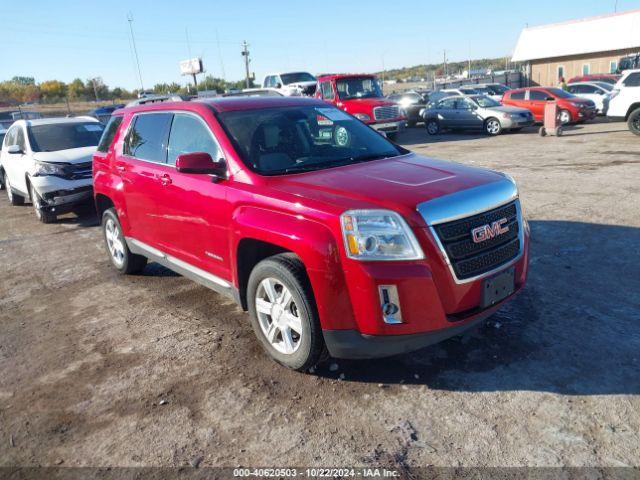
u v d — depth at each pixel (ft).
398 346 10.71
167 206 15.79
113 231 20.61
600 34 133.69
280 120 14.99
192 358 13.61
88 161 30.81
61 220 32.55
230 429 10.63
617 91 50.57
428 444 9.78
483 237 11.19
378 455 9.60
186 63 114.52
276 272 11.85
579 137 52.80
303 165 13.74
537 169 35.94
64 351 14.57
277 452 9.87
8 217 34.76
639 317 13.99
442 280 10.61
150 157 17.02
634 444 9.41
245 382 12.31
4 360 14.37
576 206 25.39
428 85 155.74
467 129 65.31
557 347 12.78
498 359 12.47
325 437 10.18
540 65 147.23
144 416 11.27
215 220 13.73
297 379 12.26
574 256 18.76
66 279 20.92
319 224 10.98
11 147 32.71
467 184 11.68
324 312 11.02
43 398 12.28
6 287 20.59
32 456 10.26
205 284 15.25
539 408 10.57
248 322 15.60
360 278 10.48
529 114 61.41
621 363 11.93
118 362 13.69
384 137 16.35
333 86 57.98
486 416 10.45
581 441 9.57
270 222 11.87
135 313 16.85
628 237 20.29
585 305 14.87
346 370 12.48
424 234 10.43
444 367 12.32
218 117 14.56
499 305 11.73
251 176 12.96
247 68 143.84
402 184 11.67
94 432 10.86
